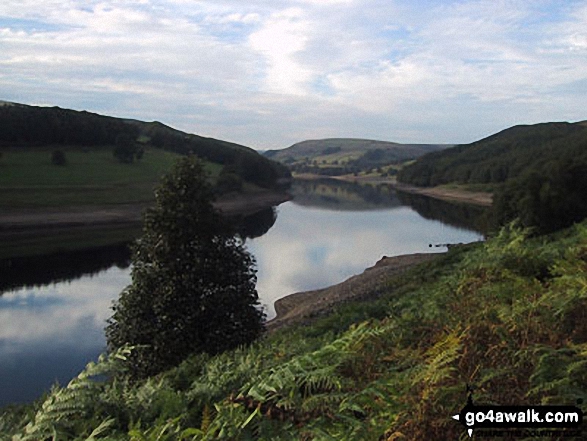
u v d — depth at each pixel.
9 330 24.42
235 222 12.67
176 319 10.70
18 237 58.16
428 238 59.88
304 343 6.99
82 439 3.38
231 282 11.51
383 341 5.55
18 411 4.84
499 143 172.62
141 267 11.38
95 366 4.26
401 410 3.35
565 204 39.38
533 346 4.05
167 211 11.23
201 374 6.31
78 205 75.38
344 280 37.47
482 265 8.44
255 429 3.49
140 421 4.04
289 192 141.50
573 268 6.45
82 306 28.94
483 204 103.56
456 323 5.36
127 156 109.94
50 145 111.50
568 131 172.00
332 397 3.56
